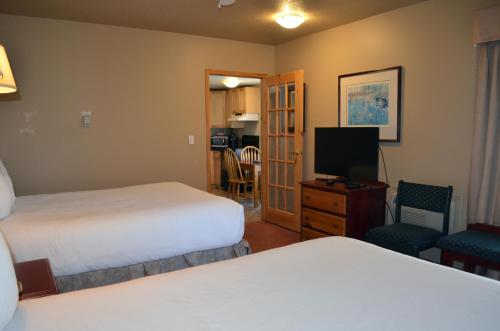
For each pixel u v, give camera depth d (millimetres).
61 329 1076
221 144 8500
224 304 1243
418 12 3400
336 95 4305
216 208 2797
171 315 1170
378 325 1105
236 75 4930
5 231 2182
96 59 4047
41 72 3803
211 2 3328
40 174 3877
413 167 3541
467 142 3123
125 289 1357
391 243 2932
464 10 3074
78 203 2918
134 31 4219
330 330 1083
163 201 2949
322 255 1707
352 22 4031
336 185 3631
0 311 1012
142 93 4328
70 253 2250
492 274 2873
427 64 3365
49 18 3785
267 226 4980
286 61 5023
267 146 5117
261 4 3400
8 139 3721
